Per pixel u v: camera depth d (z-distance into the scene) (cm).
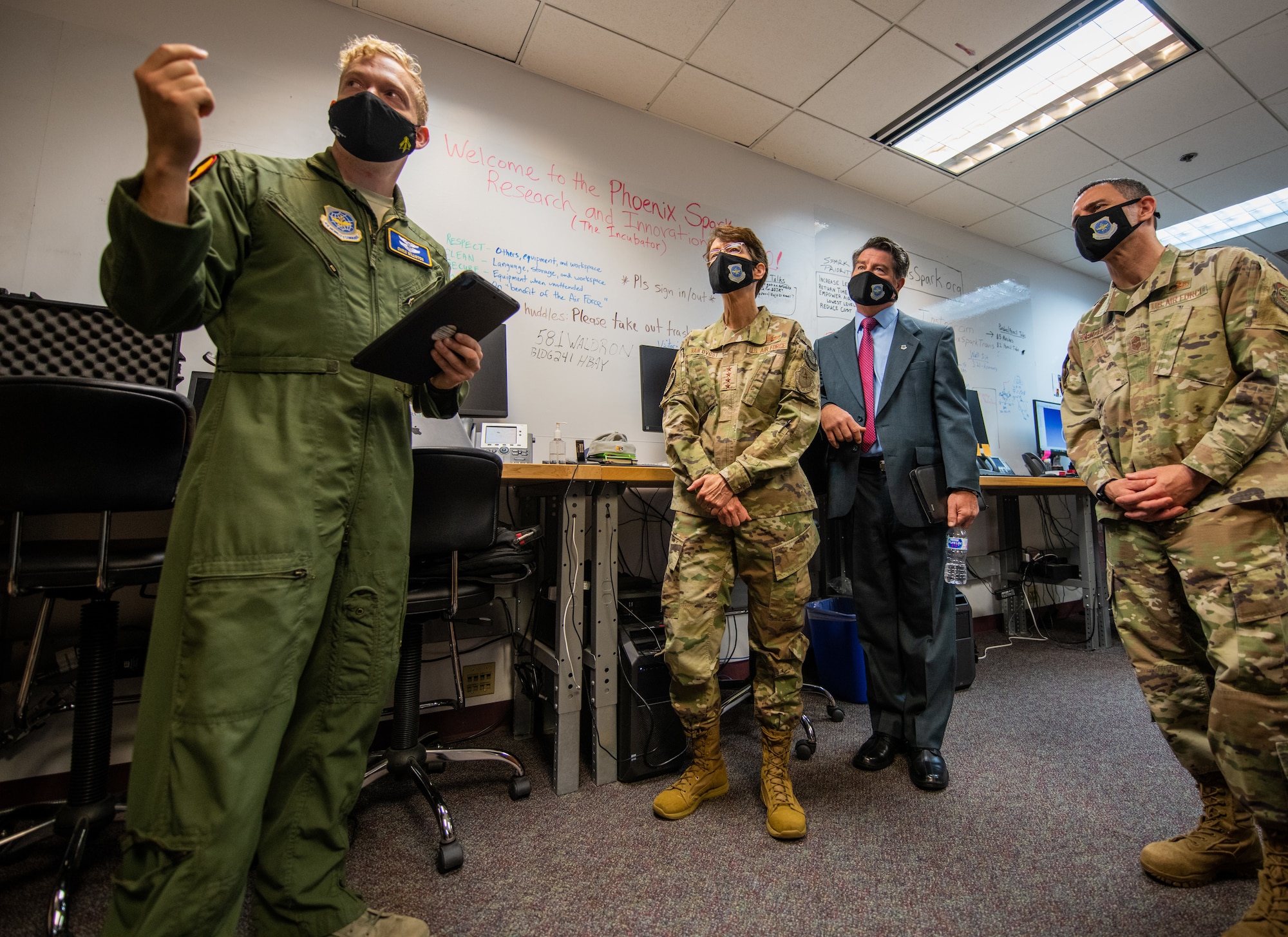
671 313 264
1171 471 102
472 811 142
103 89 172
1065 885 111
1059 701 221
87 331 146
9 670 143
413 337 83
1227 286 106
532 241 233
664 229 267
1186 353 108
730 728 199
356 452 88
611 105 258
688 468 140
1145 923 100
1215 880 111
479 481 134
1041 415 389
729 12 214
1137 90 262
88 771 114
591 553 167
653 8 212
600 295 246
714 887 111
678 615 139
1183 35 232
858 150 298
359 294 90
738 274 143
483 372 204
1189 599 101
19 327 140
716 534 140
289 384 82
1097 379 122
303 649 81
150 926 64
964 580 156
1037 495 383
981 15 220
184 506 77
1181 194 346
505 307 88
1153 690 111
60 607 151
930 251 364
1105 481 115
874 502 167
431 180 215
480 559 143
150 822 69
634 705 160
